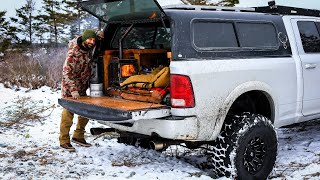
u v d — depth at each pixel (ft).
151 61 16.29
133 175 14.14
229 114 14.74
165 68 13.96
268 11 17.26
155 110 12.90
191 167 15.61
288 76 16.06
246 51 14.79
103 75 16.51
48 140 19.67
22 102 29.86
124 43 17.33
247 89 14.34
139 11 14.17
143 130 13.89
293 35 16.83
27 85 37.70
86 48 16.31
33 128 22.58
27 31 100.53
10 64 41.81
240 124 13.82
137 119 12.51
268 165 14.55
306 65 16.87
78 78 16.74
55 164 15.44
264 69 15.01
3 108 27.91
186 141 14.20
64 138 17.52
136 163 15.79
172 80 12.96
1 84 39.04
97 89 16.44
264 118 14.39
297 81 16.51
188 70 12.85
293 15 17.47
